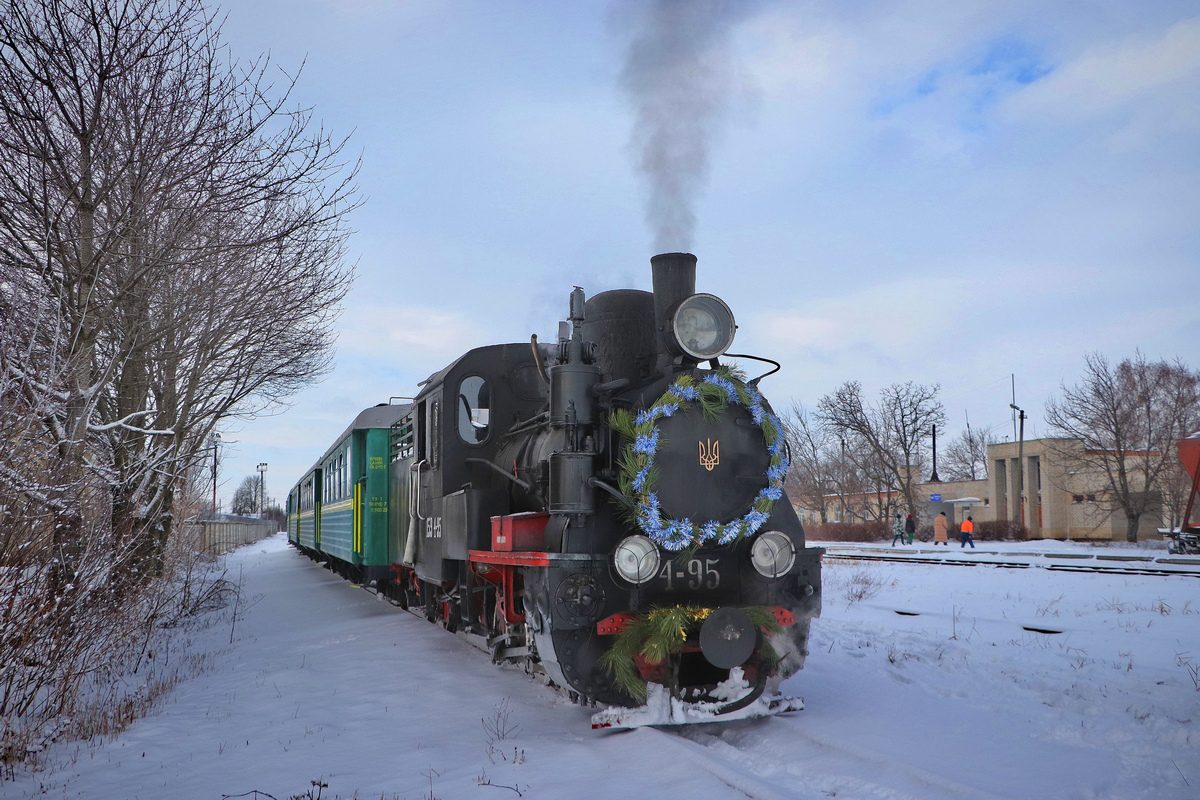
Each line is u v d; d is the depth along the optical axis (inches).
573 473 249.8
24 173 329.7
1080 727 233.6
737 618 234.8
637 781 198.5
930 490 2025.1
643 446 244.5
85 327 341.4
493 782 205.6
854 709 254.8
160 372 495.5
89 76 330.3
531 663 312.3
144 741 261.7
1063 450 1673.2
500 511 335.0
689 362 265.4
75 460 311.0
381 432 610.9
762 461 260.8
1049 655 343.3
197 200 362.9
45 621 270.1
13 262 326.6
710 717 238.4
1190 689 274.1
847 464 2119.8
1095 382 1529.3
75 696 295.3
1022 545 1370.6
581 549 249.1
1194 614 459.2
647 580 242.4
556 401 262.8
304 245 445.4
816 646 364.8
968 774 192.5
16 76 310.3
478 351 369.4
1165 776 193.2
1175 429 1488.7
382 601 628.7
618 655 239.8
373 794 202.2
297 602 663.8
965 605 526.9
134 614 358.0
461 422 363.9
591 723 239.0
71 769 236.4
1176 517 1487.5
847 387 1909.4
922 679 300.4
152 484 410.6
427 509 404.5
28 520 263.7
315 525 1013.8
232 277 433.4
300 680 343.9
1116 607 490.3
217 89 357.7
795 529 266.4
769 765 205.0
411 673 342.6
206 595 603.2
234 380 515.2
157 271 378.6
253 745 252.1
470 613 350.0
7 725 250.1
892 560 892.0
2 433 254.4
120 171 334.3
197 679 361.4
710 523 249.6
